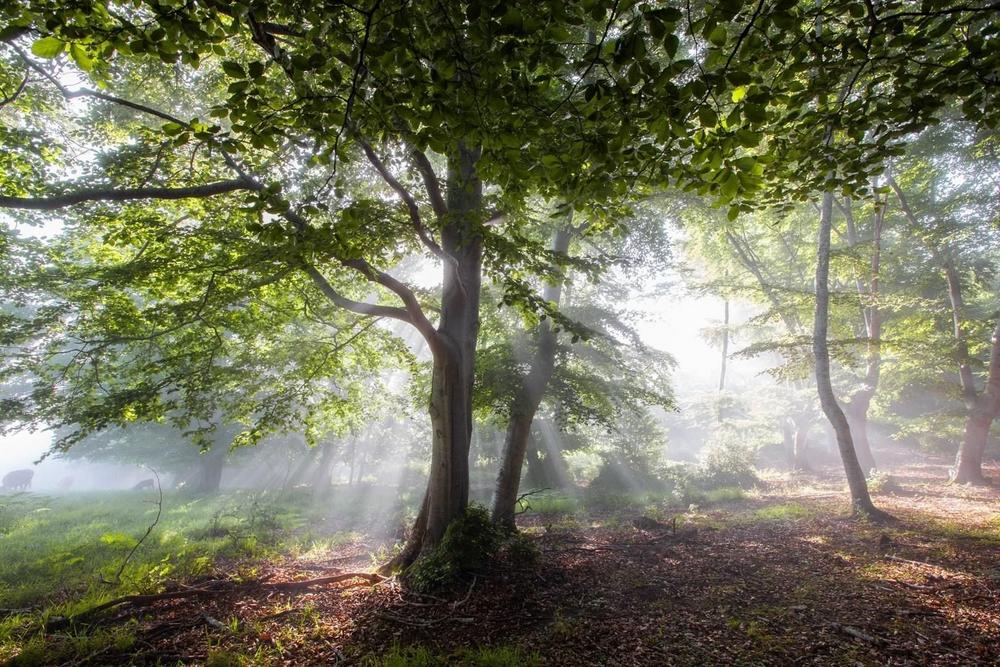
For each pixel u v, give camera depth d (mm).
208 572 9312
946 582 7281
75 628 6648
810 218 21531
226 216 9117
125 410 9273
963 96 4023
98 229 9227
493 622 6770
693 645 5844
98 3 3811
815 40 3811
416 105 3830
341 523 14922
